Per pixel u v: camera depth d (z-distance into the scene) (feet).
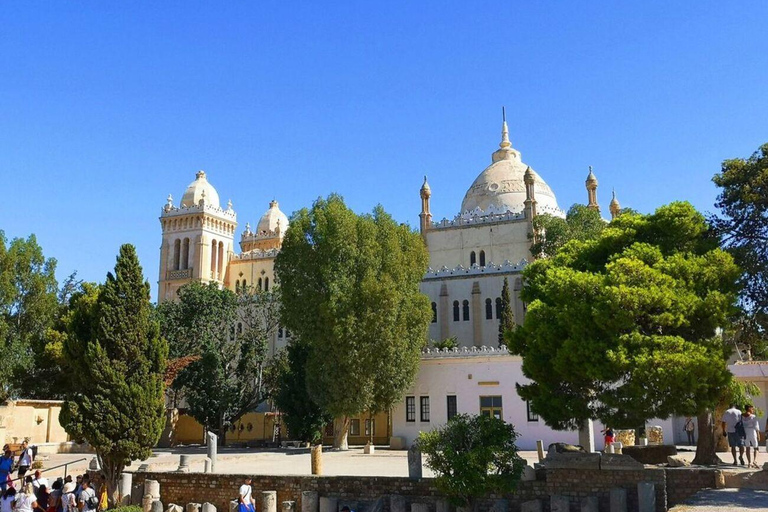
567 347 93.45
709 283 94.84
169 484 107.96
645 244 100.83
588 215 263.70
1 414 168.55
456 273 270.46
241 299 268.00
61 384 206.90
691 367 84.64
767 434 115.34
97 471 113.50
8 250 214.07
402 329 179.22
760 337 106.22
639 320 93.04
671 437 160.25
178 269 387.55
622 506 83.05
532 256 272.31
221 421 209.77
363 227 184.34
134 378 104.83
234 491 103.91
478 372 180.96
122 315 105.50
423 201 303.48
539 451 130.11
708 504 70.28
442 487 85.05
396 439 183.62
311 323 178.60
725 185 106.32
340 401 172.76
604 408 97.35
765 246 103.30
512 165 326.65
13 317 212.64
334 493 98.12
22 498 89.81
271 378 224.53
